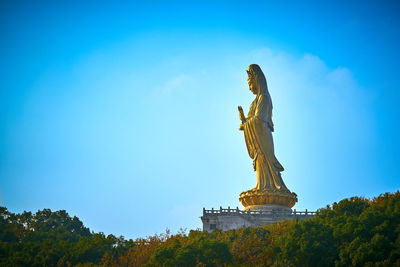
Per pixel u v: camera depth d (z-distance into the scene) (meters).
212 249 102.56
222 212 135.12
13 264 115.31
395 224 95.00
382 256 87.69
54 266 117.31
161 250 105.19
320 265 94.50
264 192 141.00
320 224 101.06
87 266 108.25
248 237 109.88
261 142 149.88
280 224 116.62
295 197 144.75
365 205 109.62
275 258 102.44
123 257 114.06
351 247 90.81
